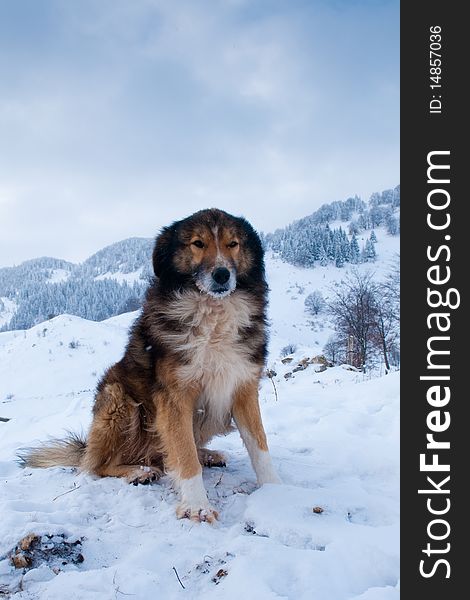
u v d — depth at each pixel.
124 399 5.21
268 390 11.81
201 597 2.88
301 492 4.27
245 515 3.98
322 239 175.62
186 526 3.95
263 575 2.90
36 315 166.75
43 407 23.41
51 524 3.70
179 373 4.61
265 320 5.08
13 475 5.72
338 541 3.37
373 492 4.57
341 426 7.00
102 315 165.00
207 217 4.93
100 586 2.99
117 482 4.90
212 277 4.57
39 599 2.93
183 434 4.50
